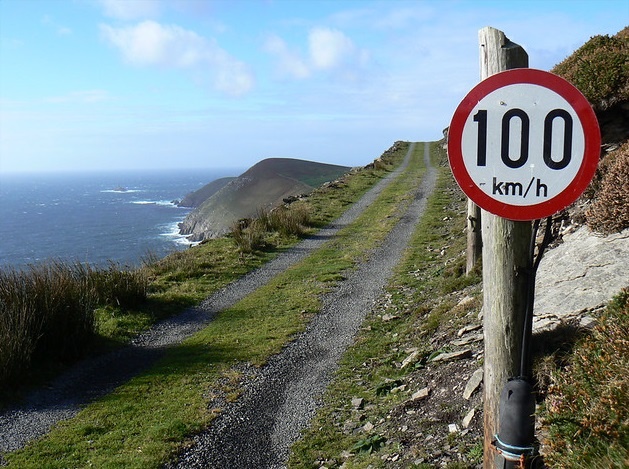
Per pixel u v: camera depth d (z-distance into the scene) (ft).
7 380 26.89
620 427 11.00
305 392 25.36
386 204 84.58
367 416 21.42
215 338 34.30
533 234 9.23
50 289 32.68
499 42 9.30
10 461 20.63
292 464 19.19
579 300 19.04
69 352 30.99
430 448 16.60
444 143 195.83
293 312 38.52
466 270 36.40
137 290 40.83
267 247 60.75
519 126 8.86
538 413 14.10
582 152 8.65
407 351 26.96
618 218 23.40
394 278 44.50
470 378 19.39
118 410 24.79
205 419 23.30
